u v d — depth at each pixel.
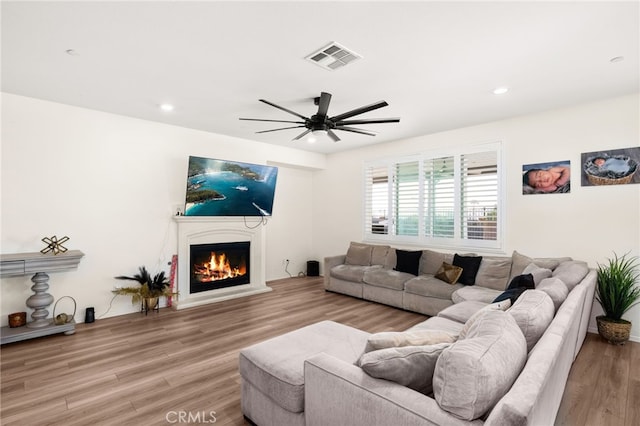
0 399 2.24
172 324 3.75
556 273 3.10
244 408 2.04
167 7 1.94
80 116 3.82
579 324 2.40
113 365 2.74
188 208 4.54
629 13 1.97
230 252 5.21
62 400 2.23
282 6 1.92
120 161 4.12
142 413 2.09
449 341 1.59
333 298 4.95
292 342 2.16
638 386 2.44
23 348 3.07
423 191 5.09
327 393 1.43
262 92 3.29
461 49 2.43
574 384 2.47
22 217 3.48
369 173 5.88
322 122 3.36
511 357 1.23
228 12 1.98
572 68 2.74
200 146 4.85
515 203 4.15
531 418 0.92
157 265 4.44
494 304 1.96
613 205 3.46
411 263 4.70
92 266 3.91
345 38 2.28
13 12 1.98
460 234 4.68
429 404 1.14
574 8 1.93
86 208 3.88
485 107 3.75
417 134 5.02
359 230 6.05
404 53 2.48
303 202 6.91
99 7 1.94
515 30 2.17
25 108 3.48
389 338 1.50
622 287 3.22
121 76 2.94
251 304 4.61
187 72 2.85
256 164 5.25
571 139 3.72
